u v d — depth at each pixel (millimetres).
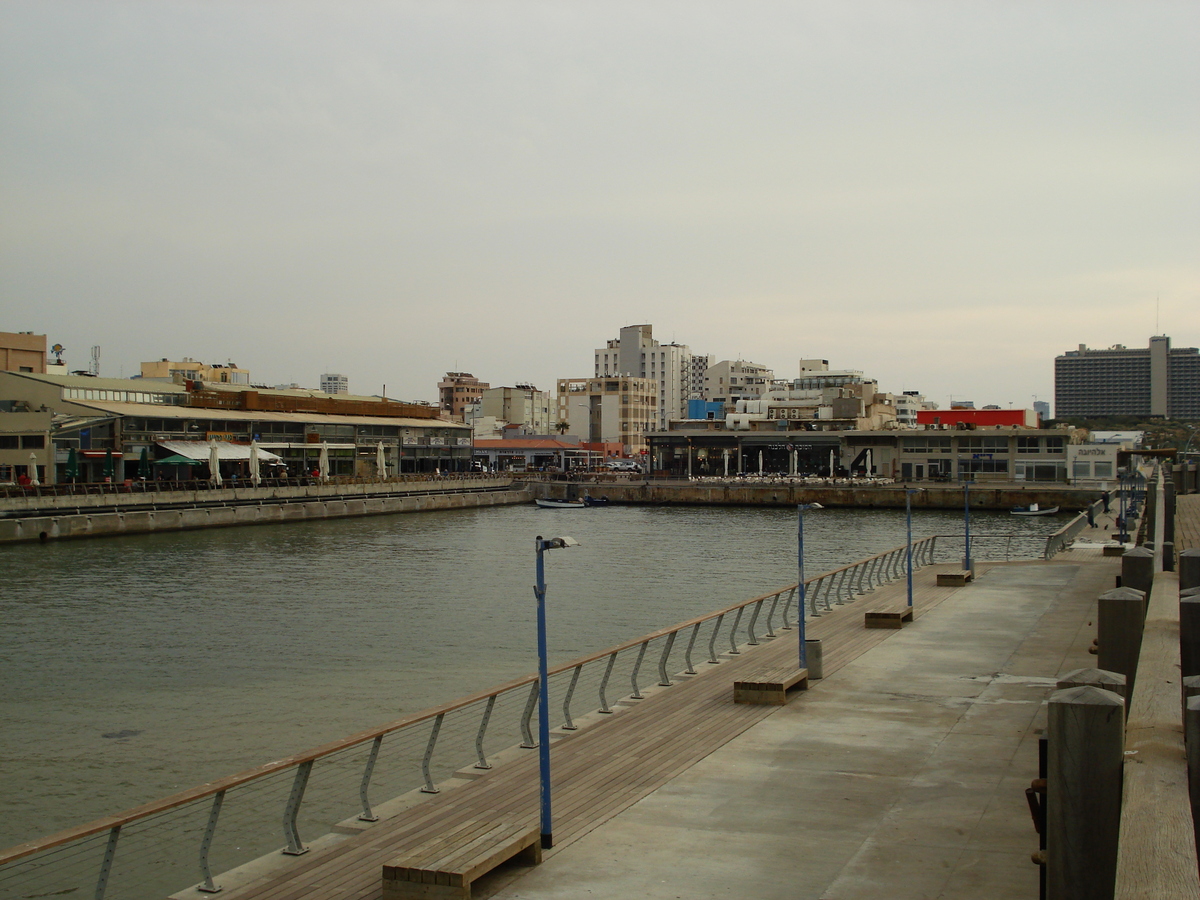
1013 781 19281
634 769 20250
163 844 21531
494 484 149625
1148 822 7195
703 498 145500
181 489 98062
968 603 43344
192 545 82500
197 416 114250
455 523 111250
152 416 108312
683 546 86500
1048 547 59156
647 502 148125
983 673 29391
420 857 14055
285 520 106688
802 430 167500
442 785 19266
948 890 14133
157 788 25828
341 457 137125
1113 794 8578
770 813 17578
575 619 50344
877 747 21734
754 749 21672
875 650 33062
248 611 52188
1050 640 34469
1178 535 41750
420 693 35406
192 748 29141
